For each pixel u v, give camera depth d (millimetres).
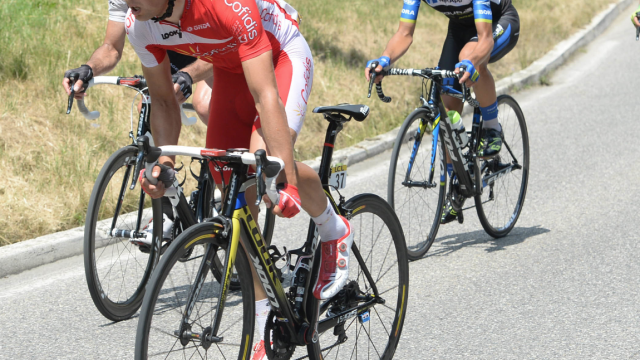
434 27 15961
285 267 3723
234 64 3779
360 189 8117
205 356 3369
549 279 5562
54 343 4465
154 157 3096
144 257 5406
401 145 5988
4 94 7945
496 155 6496
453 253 6230
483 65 6027
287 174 3236
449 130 5953
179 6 3301
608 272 5664
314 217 3559
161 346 3111
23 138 7434
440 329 4730
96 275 4641
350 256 4004
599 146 9688
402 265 4277
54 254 5930
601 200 7547
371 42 13664
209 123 4223
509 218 6762
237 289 3543
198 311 3189
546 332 4652
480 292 5340
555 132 10508
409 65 12781
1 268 5543
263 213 6598
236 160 3080
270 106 3279
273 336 3516
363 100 10891
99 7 10844
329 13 14117
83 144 7684
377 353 4199
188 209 4695
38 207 6477
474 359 4309
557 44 17094
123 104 8734
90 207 4570
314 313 3623
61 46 9297
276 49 3805
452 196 6191
